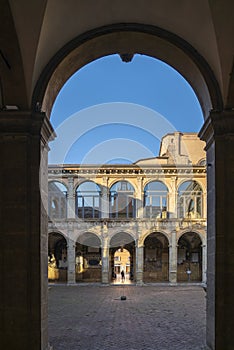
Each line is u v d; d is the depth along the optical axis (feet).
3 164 32.32
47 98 35.01
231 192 32.78
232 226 32.58
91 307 71.15
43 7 29.73
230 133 32.91
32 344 31.42
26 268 31.60
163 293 100.07
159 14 33.35
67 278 139.64
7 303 31.35
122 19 34.30
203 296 91.71
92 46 35.76
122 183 136.77
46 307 34.47
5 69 31.45
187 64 35.94
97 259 144.77
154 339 42.19
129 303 77.36
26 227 31.91
